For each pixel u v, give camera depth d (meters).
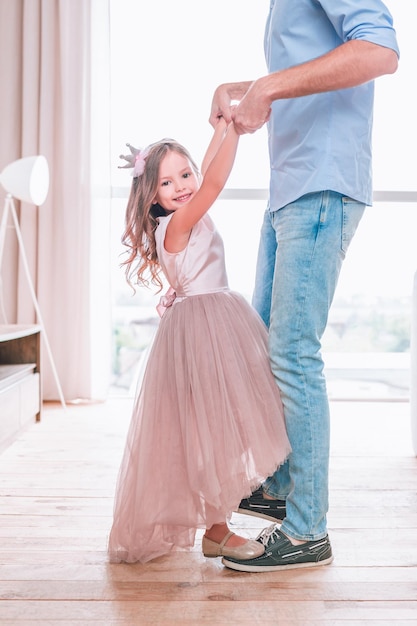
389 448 2.56
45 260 3.41
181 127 3.52
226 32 3.49
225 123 1.72
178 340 1.50
